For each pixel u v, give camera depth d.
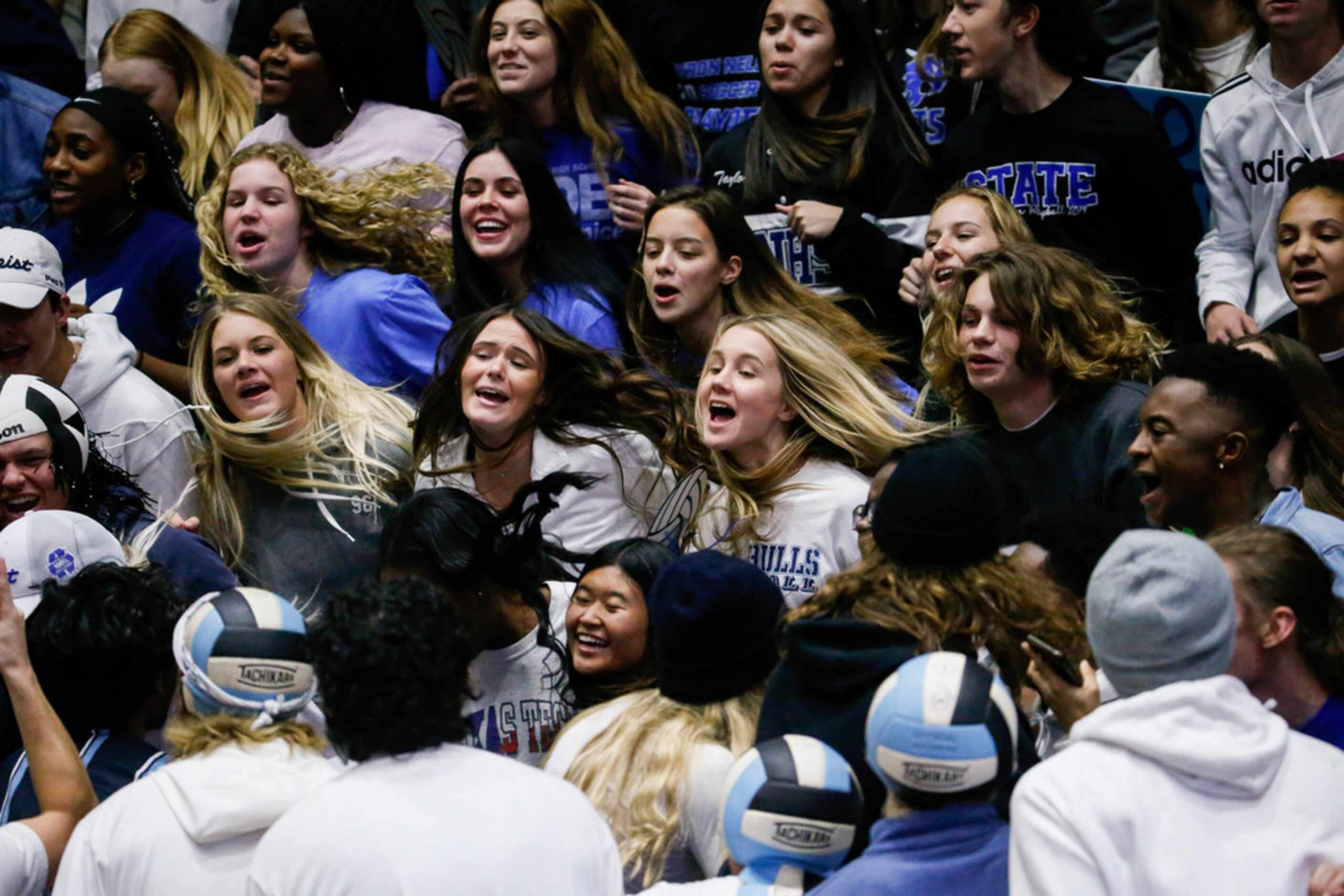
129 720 12.79
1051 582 12.12
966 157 21.00
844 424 16.67
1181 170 20.31
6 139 25.89
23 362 18.94
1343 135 19.52
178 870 10.49
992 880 9.52
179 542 17.00
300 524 17.98
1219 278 19.98
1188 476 14.45
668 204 19.34
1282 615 11.16
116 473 17.97
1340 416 15.27
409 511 14.51
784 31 21.44
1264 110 19.91
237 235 20.80
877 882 9.49
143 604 12.78
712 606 11.75
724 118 24.12
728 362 16.73
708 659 11.81
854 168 21.34
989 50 20.27
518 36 22.64
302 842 9.66
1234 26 22.08
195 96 25.34
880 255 20.75
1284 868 9.30
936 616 10.79
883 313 21.03
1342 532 14.22
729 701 11.91
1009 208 18.92
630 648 14.38
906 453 11.71
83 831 10.84
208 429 18.02
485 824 9.75
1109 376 16.42
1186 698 9.50
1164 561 9.77
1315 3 19.28
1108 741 9.56
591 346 17.89
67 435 17.11
